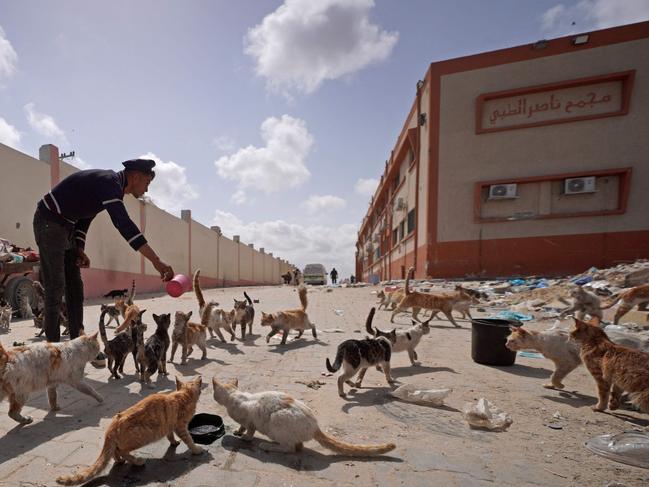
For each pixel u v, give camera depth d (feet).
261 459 8.52
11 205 42.14
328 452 8.93
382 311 37.63
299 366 16.96
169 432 8.52
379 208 125.70
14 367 9.89
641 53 50.06
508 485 7.43
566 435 9.91
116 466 8.13
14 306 30.32
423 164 62.59
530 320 27.81
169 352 20.02
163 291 76.18
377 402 12.39
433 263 57.52
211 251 107.14
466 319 30.91
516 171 54.29
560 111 52.95
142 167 14.62
